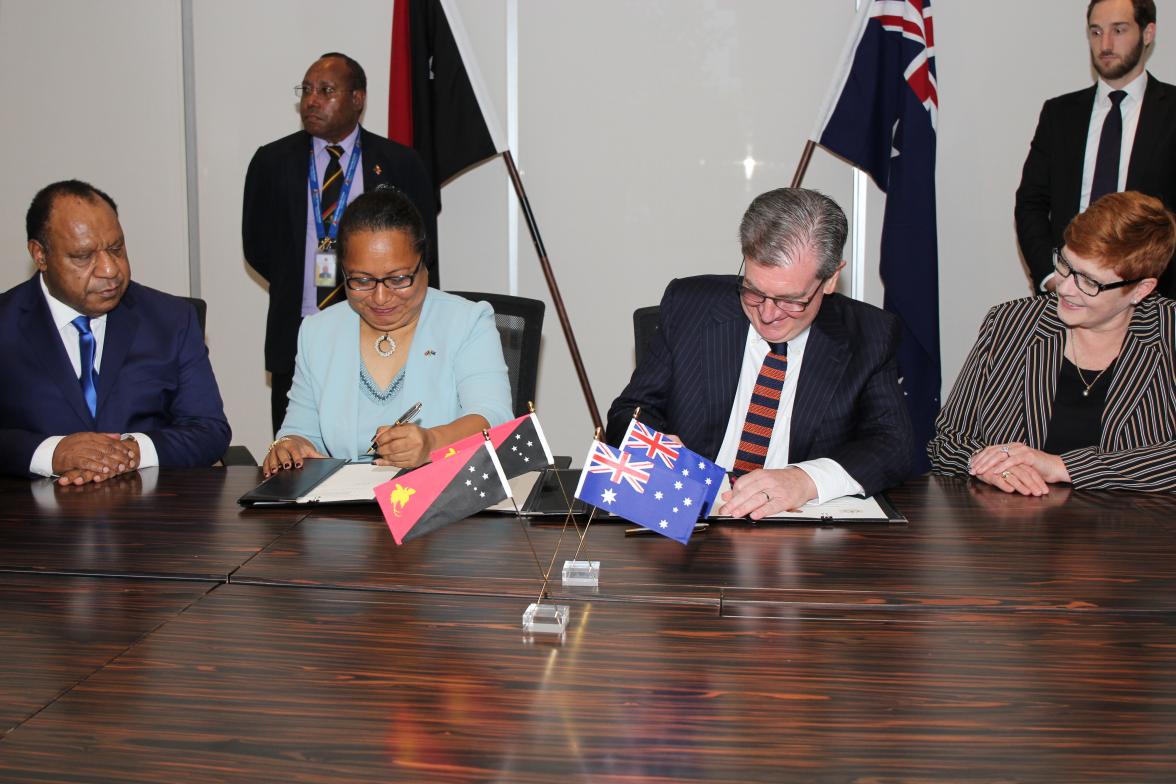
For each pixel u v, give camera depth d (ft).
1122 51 11.59
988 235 14.42
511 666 4.20
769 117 14.47
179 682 4.06
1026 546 5.72
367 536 5.89
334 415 7.88
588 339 15.19
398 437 6.82
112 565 5.39
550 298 15.12
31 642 4.44
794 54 14.32
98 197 7.48
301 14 14.84
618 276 15.01
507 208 15.01
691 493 5.43
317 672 4.14
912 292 13.19
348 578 5.20
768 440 7.24
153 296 8.31
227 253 15.47
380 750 3.55
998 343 7.83
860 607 4.83
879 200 14.43
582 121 14.73
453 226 15.14
